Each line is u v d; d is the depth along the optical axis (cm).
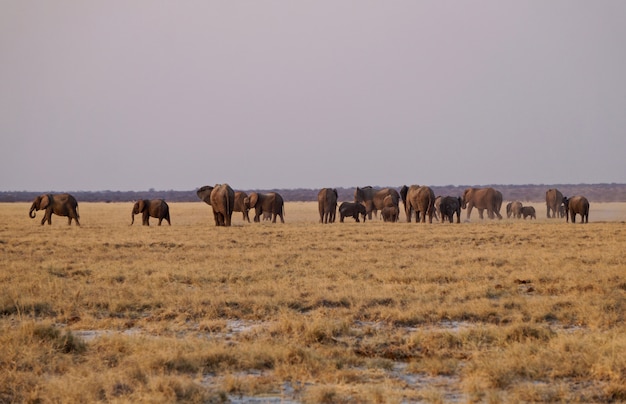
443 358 2184
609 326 2627
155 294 3241
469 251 5253
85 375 1945
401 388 1869
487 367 1964
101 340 2352
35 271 4081
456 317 2809
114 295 3241
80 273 4112
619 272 3825
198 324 2747
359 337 2511
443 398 1772
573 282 3578
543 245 5806
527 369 1969
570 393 1806
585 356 2050
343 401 1741
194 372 2020
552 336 2386
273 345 2273
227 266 4362
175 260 4816
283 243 6072
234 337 2498
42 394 1772
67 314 2891
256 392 1844
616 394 1783
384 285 3556
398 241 6294
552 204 13625
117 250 5559
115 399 1702
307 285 3522
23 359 2064
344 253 5141
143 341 2302
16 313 2938
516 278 3775
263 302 3036
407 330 2634
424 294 3222
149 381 1838
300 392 1845
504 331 2416
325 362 2094
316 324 2456
